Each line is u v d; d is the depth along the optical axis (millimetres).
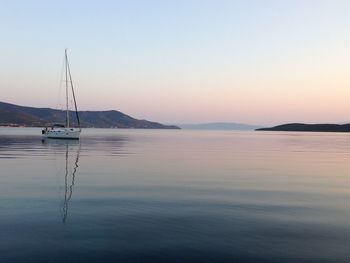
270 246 13094
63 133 92562
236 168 37344
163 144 88562
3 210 17922
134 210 18125
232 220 16391
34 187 24422
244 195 22344
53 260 11758
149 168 36250
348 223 16156
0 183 25953
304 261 11844
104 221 16078
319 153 62344
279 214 17609
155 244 13195
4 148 63625
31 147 67125
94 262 11641
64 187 24578
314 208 18984
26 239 13656
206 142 105812
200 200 20672
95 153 54938
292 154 59469
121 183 26531
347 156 55594
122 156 50312
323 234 14516
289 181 28531
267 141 118500
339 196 22391
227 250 12664
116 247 12891
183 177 30016
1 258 11883
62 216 16891
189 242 13430
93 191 23172
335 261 11875
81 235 14141
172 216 17000
